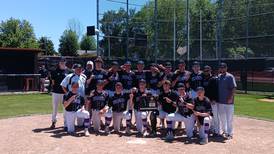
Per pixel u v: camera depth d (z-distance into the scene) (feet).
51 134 33.78
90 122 36.70
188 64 89.97
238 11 85.76
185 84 36.45
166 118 33.71
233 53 86.48
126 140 31.86
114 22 83.05
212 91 34.19
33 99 66.13
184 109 32.89
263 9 81.35
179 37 95.30
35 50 83.97
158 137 33.35
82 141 31.09
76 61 88.22
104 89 37.35
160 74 37.93
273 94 77.92
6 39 233.76
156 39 89.35
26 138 31.91
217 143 31.12
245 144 30.73
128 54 84.89
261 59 81.66
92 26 77.61
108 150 28.09
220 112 33.91
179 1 96.02
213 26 92.38
